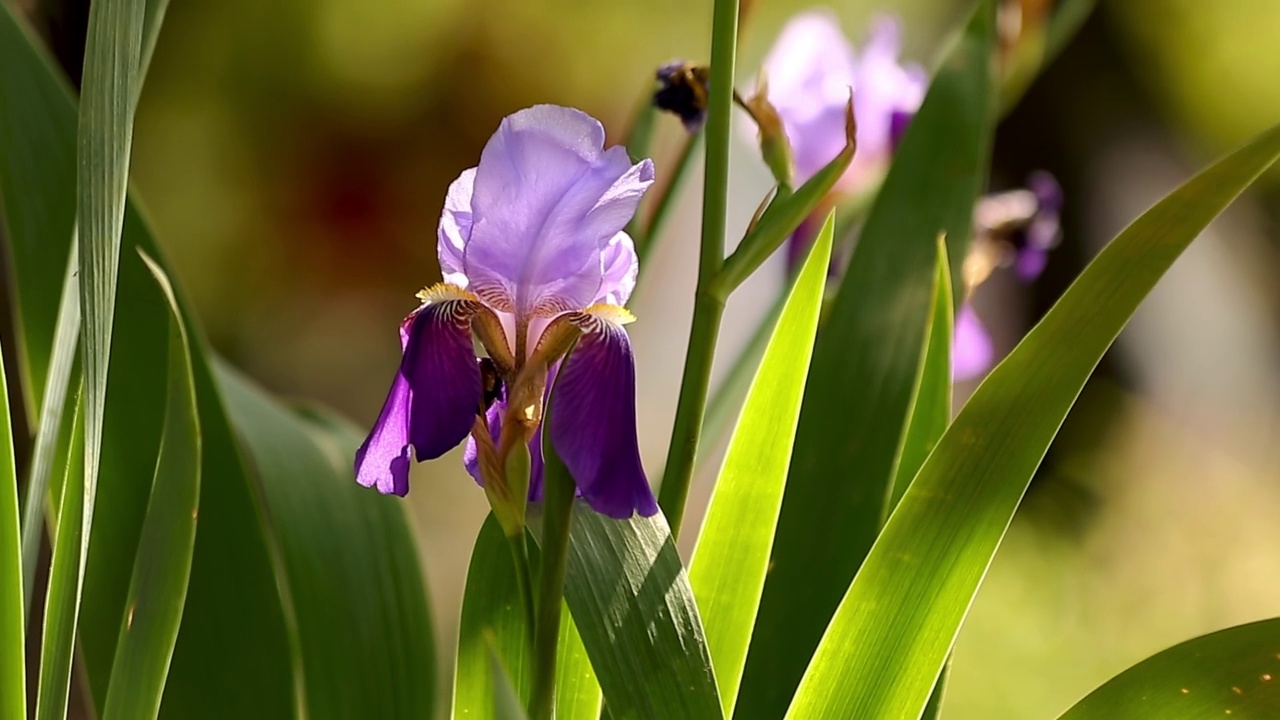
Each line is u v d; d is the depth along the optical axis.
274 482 1.26
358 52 3.20
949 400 1.21
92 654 1.20
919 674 1.13
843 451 1.22
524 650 1.17
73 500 1.12
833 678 1.13
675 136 2.10
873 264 1.25
